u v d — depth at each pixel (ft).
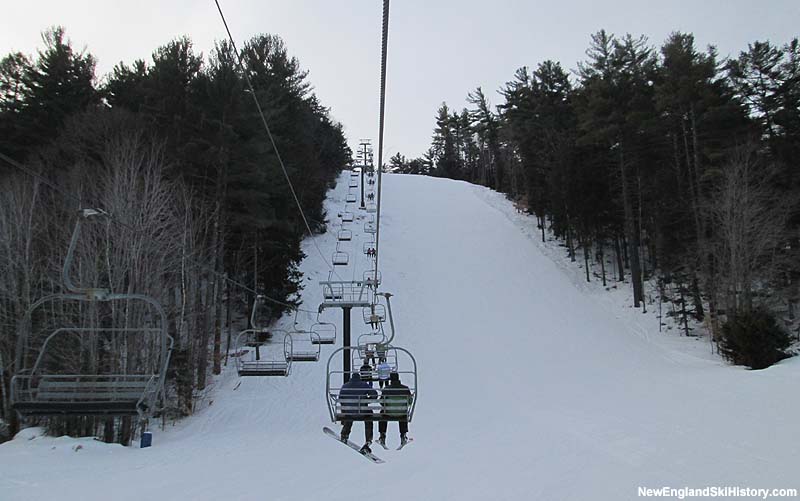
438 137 364.58
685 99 118.93
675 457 43.75
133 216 71.92
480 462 46.75
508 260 149.48
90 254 73.31
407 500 35.53
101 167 87.81
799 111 119.85
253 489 38.99
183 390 80.28
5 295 72.38
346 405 35.53
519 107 194.49
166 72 100.99
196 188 96.89
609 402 70.85
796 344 99.40
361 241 160.15
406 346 106.52
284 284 113.91
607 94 132.98
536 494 35.96
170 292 85.81
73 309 72.33
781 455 41.96
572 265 148.15
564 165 144.87
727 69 126.21
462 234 167.43
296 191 130.62
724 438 48.42
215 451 57.41
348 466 47.65
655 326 115.24
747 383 73.82
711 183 118.11
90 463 50.06
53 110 113.70
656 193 125.70
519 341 108.47
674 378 83.30
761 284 114.52
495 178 259.19
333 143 215.72
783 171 114.42
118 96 128.88
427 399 80.28
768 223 100.99
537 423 62.95
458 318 119.44
